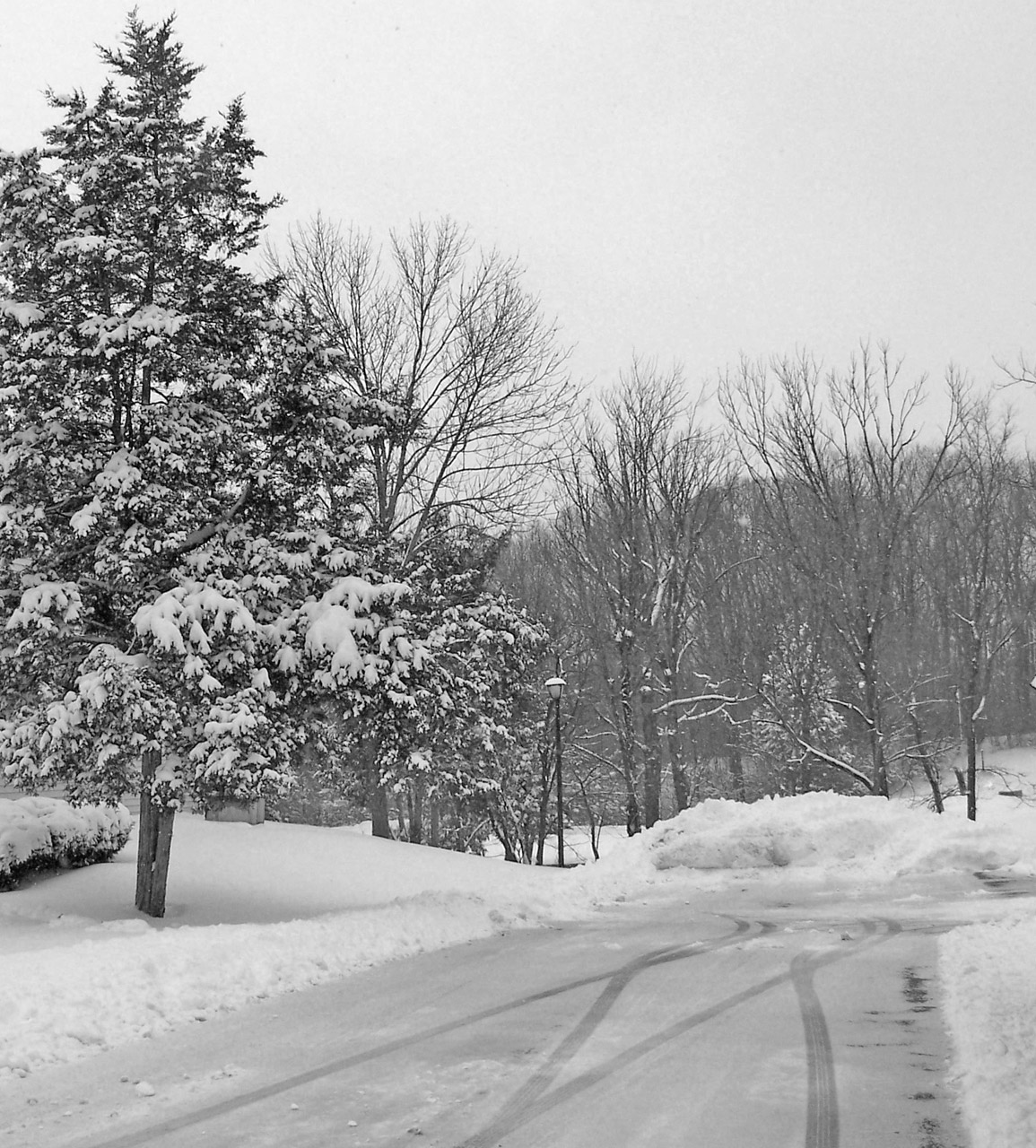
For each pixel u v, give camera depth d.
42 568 14.56
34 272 14.91
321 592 16.09
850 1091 6.19
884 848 20.98
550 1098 6.14
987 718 41.44
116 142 15.30
